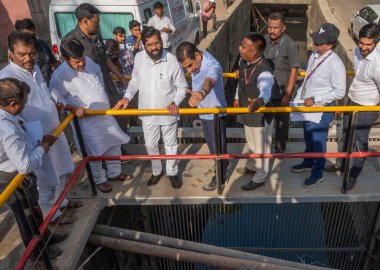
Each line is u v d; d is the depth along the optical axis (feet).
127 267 13.80
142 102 11.00
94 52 12.09
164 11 26.96
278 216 14.71
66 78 10.23
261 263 10.54
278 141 13.28
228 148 14.43
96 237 10.98
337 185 11.73
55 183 9.70
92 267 11.31
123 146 14.47
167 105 10.81
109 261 12.60
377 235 13.35
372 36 9.52
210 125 11.03
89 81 10.58
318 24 46.09
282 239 15.06
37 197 8.78
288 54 11.86
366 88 10.39
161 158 10.78
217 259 10.67
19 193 7.37
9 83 7.17
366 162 12.92
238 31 52.42
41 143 8.10
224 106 11.21
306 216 14.58
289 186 11.80
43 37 39.27
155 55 10.04
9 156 7.31
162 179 12.48
